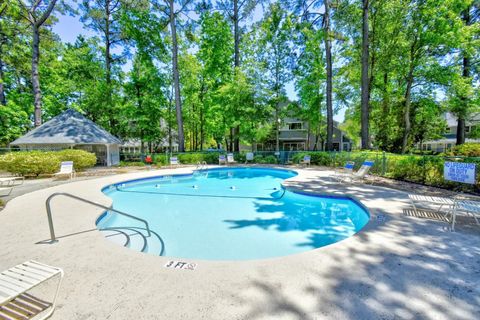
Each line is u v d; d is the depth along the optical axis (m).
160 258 2.98
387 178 9.89
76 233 3.89
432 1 12.66
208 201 7.85
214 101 19.98
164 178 12.02
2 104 18.14
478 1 14.98
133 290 2.28
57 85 20.77
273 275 2.54
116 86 21.11
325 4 16.16
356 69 18.31
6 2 14.59
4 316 1.72
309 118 19.59
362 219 5.73
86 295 2.20
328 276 2.51
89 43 21.66
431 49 13.99
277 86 19.05
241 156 18.81
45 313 1.93
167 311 1.97
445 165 6.15
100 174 11.94
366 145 13.29
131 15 18.95
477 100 14.88
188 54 23.28
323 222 5.82
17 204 5.84
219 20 19.86
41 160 10.38
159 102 20.91
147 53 20.03
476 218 4.27
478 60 15.52
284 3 17.44
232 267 2.72
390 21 14.28
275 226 5.57
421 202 5.07
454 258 2.89
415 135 20.77
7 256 3.04
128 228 5.41
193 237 4.94
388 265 2.73
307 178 10.17
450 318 1.87
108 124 21.77
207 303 2.07
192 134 34.28
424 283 2.36
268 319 1.86
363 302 2.07
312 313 1.93
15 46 18.88
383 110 18.03
